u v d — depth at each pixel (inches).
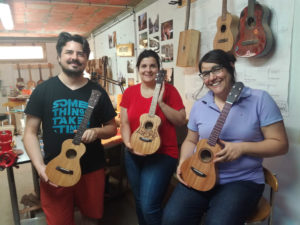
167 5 108.6
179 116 64.1
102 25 193.2
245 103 47.1
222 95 50.5
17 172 126.7
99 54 215.8
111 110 61.8
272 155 45.8
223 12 72.2
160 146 63.7
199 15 89.8
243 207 44.6
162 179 61.2
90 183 58.5
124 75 166.4
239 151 44.1
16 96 136.0
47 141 55.6
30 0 118.8
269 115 45.6
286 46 59.0
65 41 53.1
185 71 101.5
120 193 98.9
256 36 61.4
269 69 64.1
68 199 57.7
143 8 129.6
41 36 244.4
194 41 88.6
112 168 117.3
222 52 48.4
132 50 145.9
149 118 61.1
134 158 66.8
